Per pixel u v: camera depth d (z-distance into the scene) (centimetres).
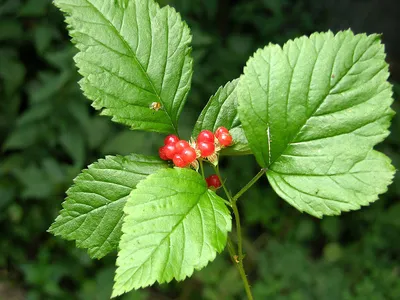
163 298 49
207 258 11
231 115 14
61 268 46
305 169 12
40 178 44
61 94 42
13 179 47
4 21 47
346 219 52
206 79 48
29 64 52
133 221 11
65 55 41
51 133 45
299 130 12
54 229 13
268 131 12
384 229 49
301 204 12
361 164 12
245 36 52
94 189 13
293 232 52
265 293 46
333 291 47
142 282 11
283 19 53
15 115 49
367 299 45
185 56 14
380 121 12
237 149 14
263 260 49
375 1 62
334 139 12
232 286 46
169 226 11
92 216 13
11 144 44
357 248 50
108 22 13
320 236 54
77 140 44
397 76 64
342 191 12
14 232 48
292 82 12
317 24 61
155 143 39
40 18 48
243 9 54
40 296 45
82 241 13
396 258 49
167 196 12
